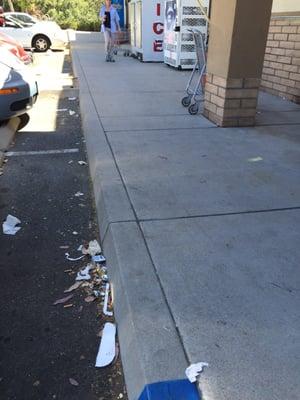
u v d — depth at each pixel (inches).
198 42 249.6
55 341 97.3
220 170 167.9
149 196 144.9
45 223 148.7
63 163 204.4
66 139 240.1
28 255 130.0
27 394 84.2
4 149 221.1
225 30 210.1
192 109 251.6
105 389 85.0
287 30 285.4
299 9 273.9
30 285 116.3
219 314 90.8
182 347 82.0
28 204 162.7
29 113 291.6
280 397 71.9
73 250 132.8
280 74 301.4
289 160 179.9
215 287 99.3
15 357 92.9
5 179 185.5
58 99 336.2
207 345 82.5
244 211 135.6
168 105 274.1
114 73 403.9
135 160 177.2
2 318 104.2
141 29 485.7
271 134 215.9
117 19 488.4
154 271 104.9
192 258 110.4
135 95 302.2
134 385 78.7
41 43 709.3
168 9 434.0
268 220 130.3
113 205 138.3
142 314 90.5
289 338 84.6
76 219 151.7
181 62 425.7
